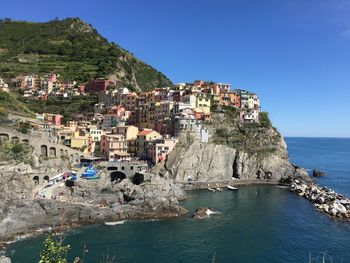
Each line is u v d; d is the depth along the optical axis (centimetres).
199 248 7919
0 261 5734
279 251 7838
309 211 11319
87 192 11081
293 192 14525
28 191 10362
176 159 15250
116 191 11419
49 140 13875
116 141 15462
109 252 7550
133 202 10581
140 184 11969
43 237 8344
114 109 19350
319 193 13512
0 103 14975
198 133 16550
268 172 17350
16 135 12312
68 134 15250
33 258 7100
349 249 8006
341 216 10662
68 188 11219
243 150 17462
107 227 9244
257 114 19750
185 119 16188
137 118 19138
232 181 16188
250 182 16625
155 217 10212
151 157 15225
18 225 8612
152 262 7100
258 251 7825
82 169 12825
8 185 10019
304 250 7925
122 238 8431
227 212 11025
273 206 11931
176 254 7538
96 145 15738
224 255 7550
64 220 9394
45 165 12419
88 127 16312
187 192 14000
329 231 9262
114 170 13312
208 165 16100
